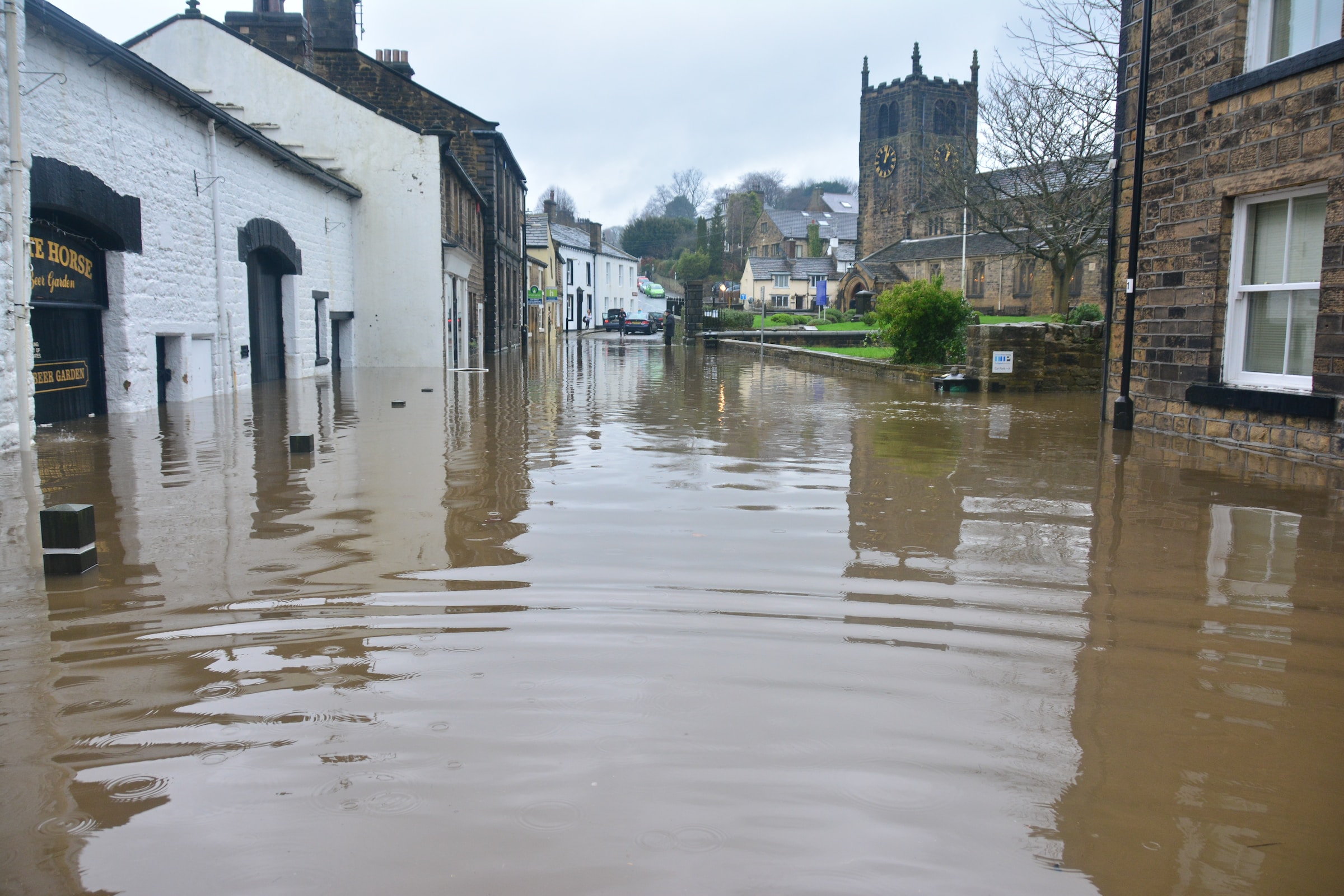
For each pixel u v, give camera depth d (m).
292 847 2.16
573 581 4.25
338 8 28.55
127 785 2.44
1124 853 2.16
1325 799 2.41
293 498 6.11
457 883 2.03
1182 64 9.09
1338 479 6.95
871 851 2.15
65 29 9.48
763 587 4.17
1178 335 9.27
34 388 9.64
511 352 33.28
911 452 8.34
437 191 22.36
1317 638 3.57
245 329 15.62
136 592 4.07
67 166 9.84
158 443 8.73
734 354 31.31
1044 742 2.70
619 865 2.09
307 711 2.87
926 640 3.53
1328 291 7.38
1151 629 3.67
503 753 2.60
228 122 14.11
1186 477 7.07
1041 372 15.58
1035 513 5.75
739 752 2.62
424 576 4.32
